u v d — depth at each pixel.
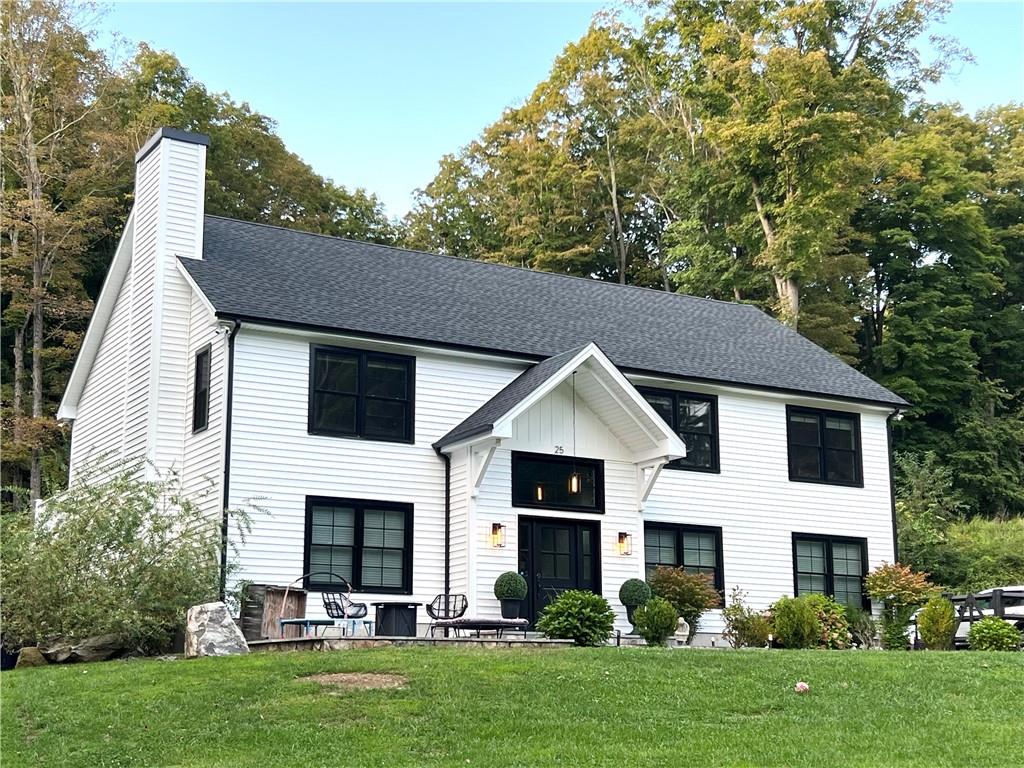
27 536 16.67
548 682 13.54
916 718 12.35
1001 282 47.25
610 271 50.91
